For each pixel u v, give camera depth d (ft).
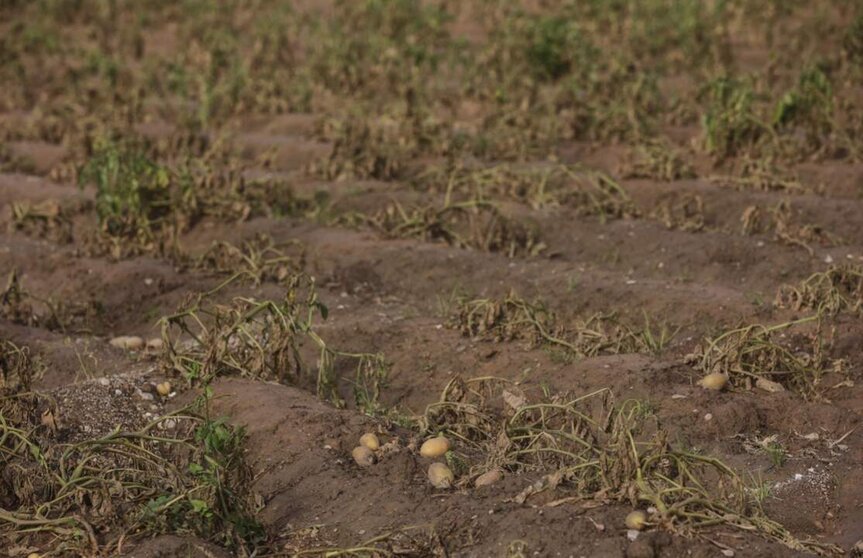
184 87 54.34
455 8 70.54
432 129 45.93
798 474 23.34
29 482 22.00
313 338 27.20
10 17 75.00
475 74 54.39
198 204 38.88
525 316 29.60
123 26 72.38
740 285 34.12
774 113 43.19
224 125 51.24
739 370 26.91
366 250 36.01
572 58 54.54
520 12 61.36
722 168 42.50
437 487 22.50
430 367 28.66
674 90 51.03
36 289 35.22
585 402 25.88
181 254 36.11
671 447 23.66
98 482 21.99
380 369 27.91
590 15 65.00
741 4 64.23
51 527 21.03
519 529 20.45
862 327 29.86
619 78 51.37
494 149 45.03
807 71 43.80
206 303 33.14
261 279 34.37
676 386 26.35
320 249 36.45
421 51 55.67
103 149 41.73
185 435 25.20
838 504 22.71
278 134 50.52
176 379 27.20
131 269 34.94
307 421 24.59
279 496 22.76
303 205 40.57
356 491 22.52
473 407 24.90
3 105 57.00
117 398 26.32
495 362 28.45
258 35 63.21
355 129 44.91
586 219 38.06
